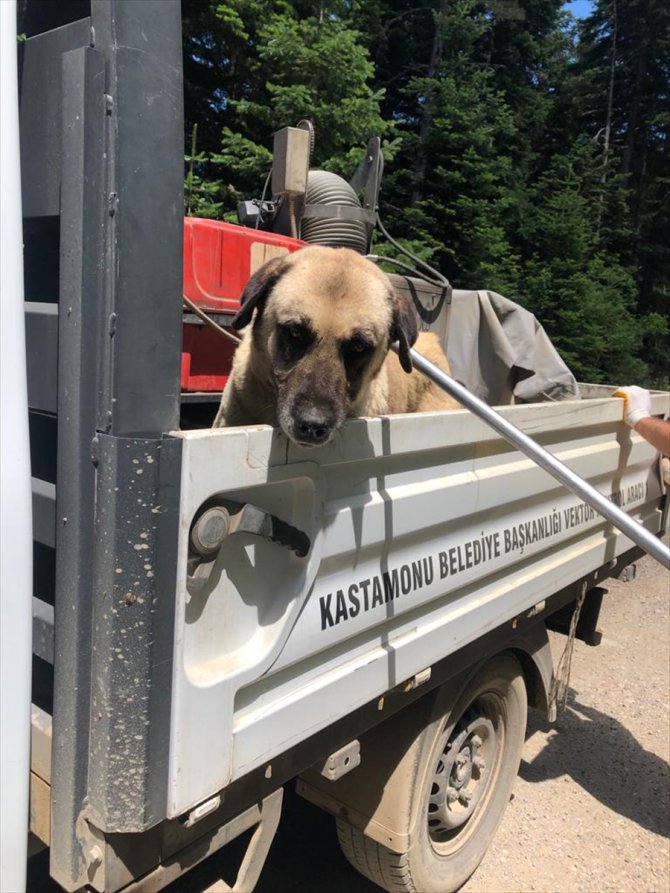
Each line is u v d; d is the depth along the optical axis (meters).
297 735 2.00
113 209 1.46
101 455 1.50
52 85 1.57
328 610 2.08
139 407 1.55
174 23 1.54
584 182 23.97
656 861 3.65
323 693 2.09
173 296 1.60
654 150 30.00
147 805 1.57
